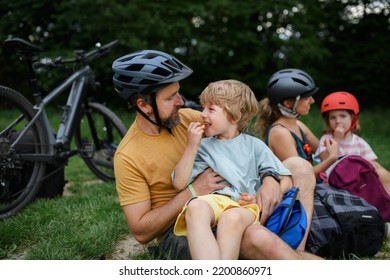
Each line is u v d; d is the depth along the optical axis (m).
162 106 2.60
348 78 16.41
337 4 16.39
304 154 3.50
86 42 12.34
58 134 4.36
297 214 2.64
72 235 3.29
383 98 16.62
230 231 2.33
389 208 3.39
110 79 12.93
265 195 2.60
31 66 4.16
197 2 13.01
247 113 2.78
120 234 3.50
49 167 4.29
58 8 11.66
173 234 2.62
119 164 2.62
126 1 12.12
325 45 16.53
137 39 11.57
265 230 2.37
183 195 2.59
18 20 12.30
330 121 3.84
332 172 3.43
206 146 2.74
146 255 2.99
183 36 12.98
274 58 13.95
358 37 16.81
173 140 2.73
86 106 5.12
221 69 13.88
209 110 2.74
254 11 12.83
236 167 2.68
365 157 3.85
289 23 13.84
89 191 4.75
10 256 3.18
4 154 3.82
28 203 4.03
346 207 2.95
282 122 3.54
